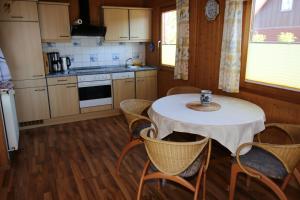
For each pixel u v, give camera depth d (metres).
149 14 4.91
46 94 4.05
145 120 2.61
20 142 3.51
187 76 3.88
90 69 4.72
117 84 4.62
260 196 2.28
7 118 2.91
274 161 1.94
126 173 2.67
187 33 3.72
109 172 2.69
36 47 3.85
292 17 2.33
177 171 1.81
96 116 4.62
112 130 3.96
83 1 4.37
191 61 3.80
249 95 2.87
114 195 2.30
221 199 2.23
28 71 3.86
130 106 2.89
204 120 2.07
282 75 2.50
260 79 2.75
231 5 2.78
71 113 4.32
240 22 2.76
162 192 2.35
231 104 2.54
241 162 1.94
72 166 2.83
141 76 4.84
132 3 4.99
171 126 2.11
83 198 2.25
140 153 3.12
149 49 5.22
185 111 2.31
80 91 4.31
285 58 2.44
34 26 3.78
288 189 2.38
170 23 4.45
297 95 2.32
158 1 4.63
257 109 2.37
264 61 2.67
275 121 2.59
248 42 2.81
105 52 4.96
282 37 2.45
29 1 3.68
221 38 3.17
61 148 3.30
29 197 2.27
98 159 2.99
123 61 5.20
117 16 4.60
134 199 2.24
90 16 4.64
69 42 4.57
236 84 2.90
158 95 5.11
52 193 2.33
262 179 1.84
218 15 3.17
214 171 2.68
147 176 1.99
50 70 4.32
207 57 3.46
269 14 2.55
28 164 2.88
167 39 4.61
